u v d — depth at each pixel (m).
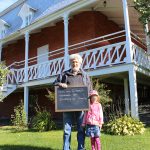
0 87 14.59
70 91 5.72
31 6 20.59
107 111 12.15
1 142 8.51
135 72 10.58
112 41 15.94
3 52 22.48
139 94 16.66
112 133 9.02
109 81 14.24
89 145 7.24
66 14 13.40
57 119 16.70
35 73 15.40
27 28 16.34
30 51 19.41
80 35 15.54
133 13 13.90
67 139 5.70
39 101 18.34
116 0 13.29
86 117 6.38
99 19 15.23
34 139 8.77
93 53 12.15
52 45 17.62
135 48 11.16
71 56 5.90
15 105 19.94
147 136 8.40
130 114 10.77
